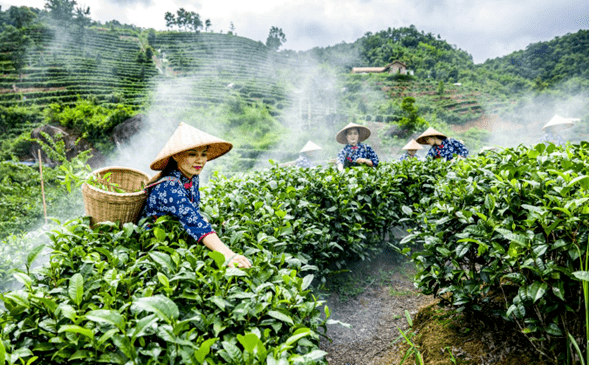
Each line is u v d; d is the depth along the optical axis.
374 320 3.13
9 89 65.38
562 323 1.87
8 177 13.89
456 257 2.13
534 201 1.95
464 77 107.62
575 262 1.78
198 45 119.06
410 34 180.12
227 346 1.16
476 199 2.29
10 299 1.34
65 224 2.04
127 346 1.11
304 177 3.81
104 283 1.51
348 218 3.36
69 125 43.16
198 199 2.57
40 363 1.24
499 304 2.41
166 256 1.56
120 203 2.18
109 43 107.31
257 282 1.60
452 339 2.40
